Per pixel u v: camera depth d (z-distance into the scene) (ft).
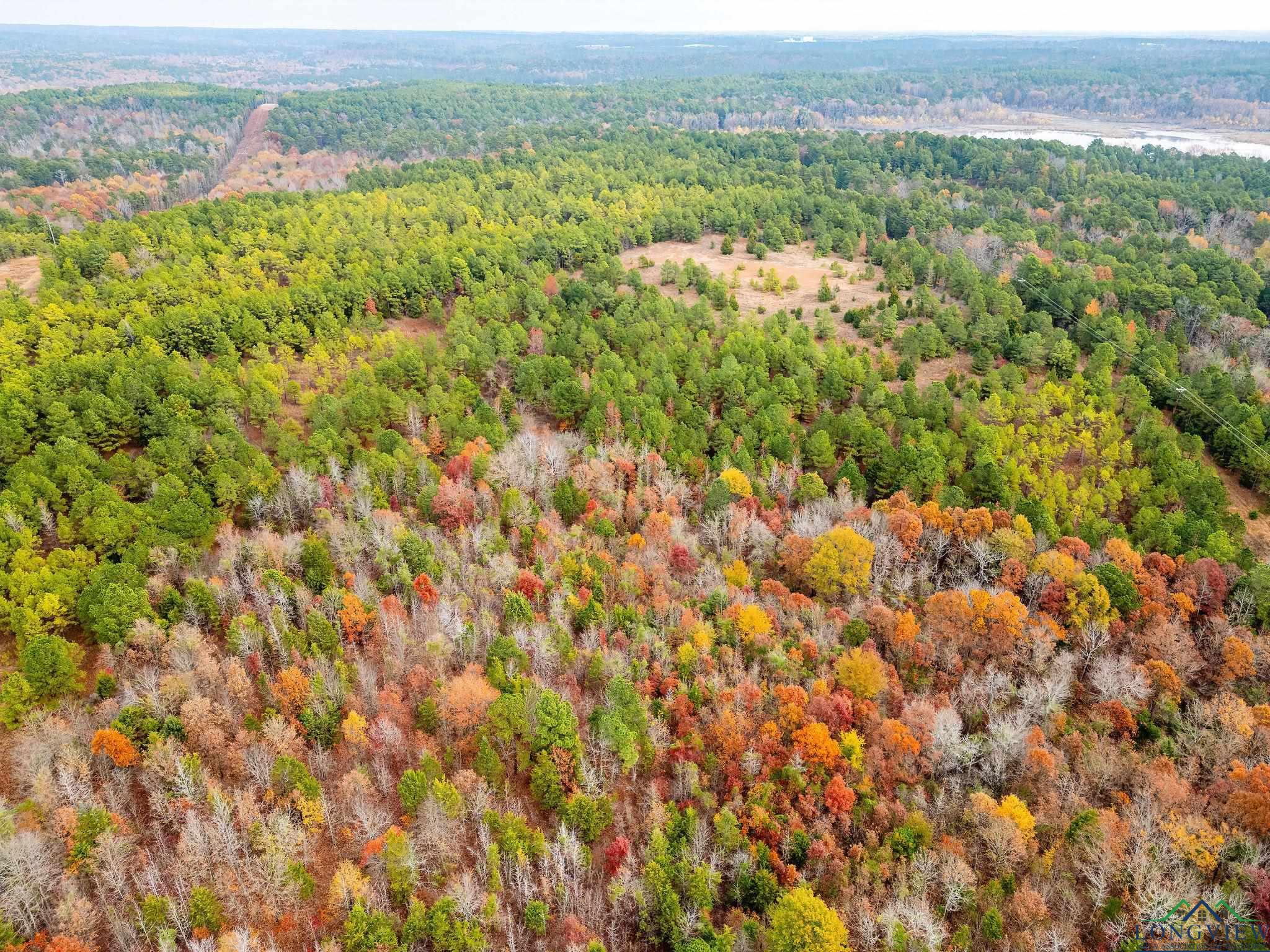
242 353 495.82
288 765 222.89
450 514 346.33
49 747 232.32
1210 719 256.32
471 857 218.59
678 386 458.09
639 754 242.17
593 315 576.20
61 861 206.39
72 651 272.72
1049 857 214.07
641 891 205.05
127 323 463.42
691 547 335.26
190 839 208.74
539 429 440.86
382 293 565.53
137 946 193.16
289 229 649.61
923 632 295.89
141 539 309.22
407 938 193.36
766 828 221.87
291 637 267.39
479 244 643.86
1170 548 334.03
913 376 490.90
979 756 245.24
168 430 386.73
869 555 313.12
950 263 635.66
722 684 264.31
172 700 242.37
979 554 323.57
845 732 245.45
